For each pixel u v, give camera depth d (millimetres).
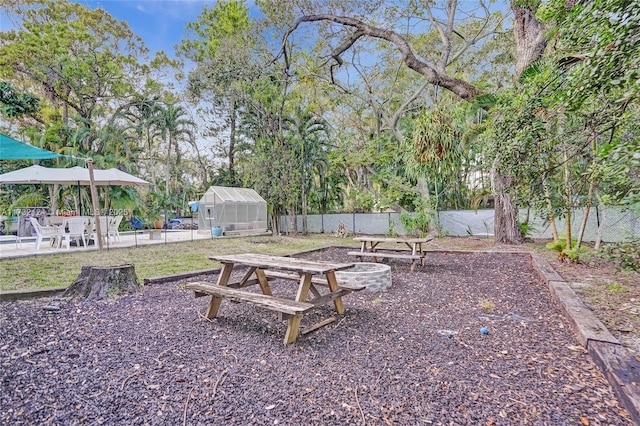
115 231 10211
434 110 8852
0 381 2100
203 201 14125
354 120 16203
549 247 7324
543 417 1698
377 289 4602
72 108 18891
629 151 1946
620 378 1878
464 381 2090
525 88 3365
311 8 10828
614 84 2057
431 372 2221
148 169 22406
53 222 9180
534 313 3506
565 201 4441
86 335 2916
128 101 19172
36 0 15781
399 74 14273
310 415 1753
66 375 2191
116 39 18297
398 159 12156
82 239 9938
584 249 6301
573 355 2432
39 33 15531
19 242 9750
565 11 3156
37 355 2496
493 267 6309
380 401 1881
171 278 5199
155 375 2201
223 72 13484
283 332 3020
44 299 4031
